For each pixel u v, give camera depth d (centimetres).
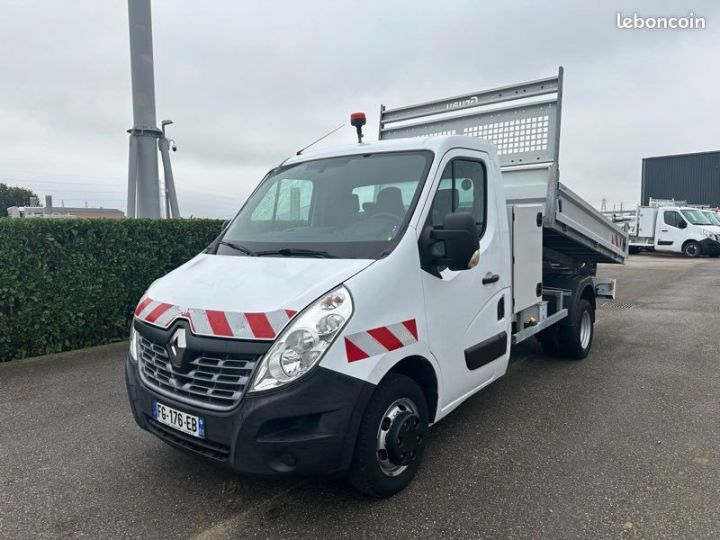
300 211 396
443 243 339
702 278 1574
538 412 476
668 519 305
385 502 325
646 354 683
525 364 638
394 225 339
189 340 291
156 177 1011
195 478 358
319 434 276
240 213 434
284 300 284
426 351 338
